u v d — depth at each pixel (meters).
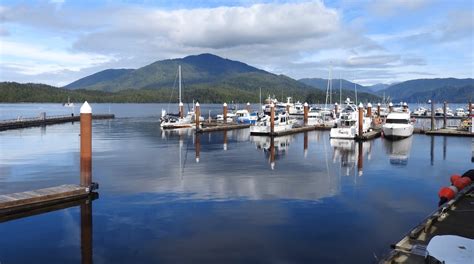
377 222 17.89
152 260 13.96
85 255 14.44
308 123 75.62
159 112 154.38
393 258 11.93
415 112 120.56
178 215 18.83
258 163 33.69
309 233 16.45
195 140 52.22
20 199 19.09
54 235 16.39
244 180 26.56
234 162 34.12
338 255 14.28
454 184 22.06
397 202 21.30
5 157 35.97
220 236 16.11
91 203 20.84
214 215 18.83
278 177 27.67
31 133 60.62
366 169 31.27
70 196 20.95
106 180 26.28
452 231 14.81
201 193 22.95
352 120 60.38
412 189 24.39
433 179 27.48
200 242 15.51
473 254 10.66
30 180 26.23
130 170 29.98
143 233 16.52
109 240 15.81
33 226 17.44
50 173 28.58
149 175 28.08
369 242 15.48
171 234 16.38
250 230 16.80
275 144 48.03
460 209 17.84
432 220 15.64
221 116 95.75
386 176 28.45
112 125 80.81
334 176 28.25
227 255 14.30
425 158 37.38
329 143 49.19
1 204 18.47
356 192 23.47
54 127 73.00
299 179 27.05
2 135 57.19
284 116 63.56
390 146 46.47
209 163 33.50
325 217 18.59
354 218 18.45
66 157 36.09
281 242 15.47
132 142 49.50
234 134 61.12
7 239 15.99
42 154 37.91
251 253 14.45
